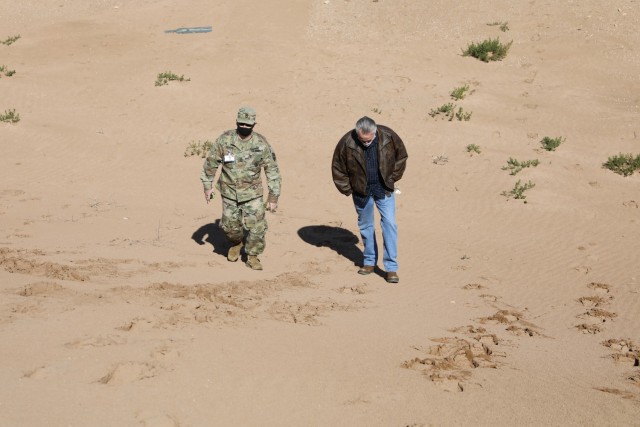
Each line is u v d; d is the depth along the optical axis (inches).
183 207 431.8
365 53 757.3
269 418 156.9
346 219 430.6
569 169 526.9
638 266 365.4
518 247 394.3
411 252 374.3
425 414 167.9
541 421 170.2
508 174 515.5
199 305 245.0
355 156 306.7
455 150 558.3
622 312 295.9
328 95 653.3
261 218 311.0
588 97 659.4
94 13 918.4
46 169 493.0
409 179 508.4
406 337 235.6
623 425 172.1
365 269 327.6
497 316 275.6
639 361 235.9
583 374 216.7
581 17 824.9
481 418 168.7
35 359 172.9
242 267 319.6
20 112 595.2
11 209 405.7
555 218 449.1
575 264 366.3
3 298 226.4
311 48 770.2
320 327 236.7
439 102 642.8
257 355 195.0
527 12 848.9
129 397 157.5
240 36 806.5
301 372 185.5
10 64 713.6
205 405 158.9
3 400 148.2
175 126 585.9
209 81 679.7
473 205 468.8
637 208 468.8
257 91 659.4
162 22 864.9
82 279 267.4
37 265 283.3
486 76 705.0
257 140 302.8
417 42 786.8
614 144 568.4
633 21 805.2
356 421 160.2
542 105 643.5
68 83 666.2
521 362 222.2
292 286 297.1
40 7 940.6
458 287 318.7
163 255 325.4
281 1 918.4
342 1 914.1
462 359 216.1
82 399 153.7
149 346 190.1
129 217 401.4
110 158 520.7
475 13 853.2
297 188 485.1
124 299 241.6
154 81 673.6
